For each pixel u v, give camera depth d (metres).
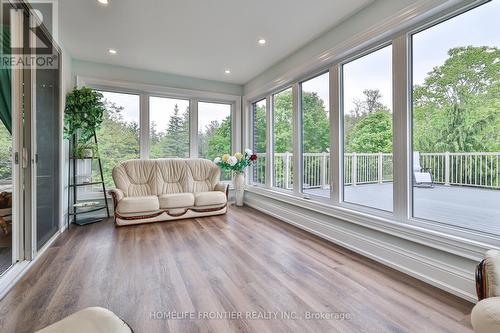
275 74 4.04
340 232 2.75
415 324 1.45
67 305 1.61
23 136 2.16
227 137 5.23
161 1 2.37
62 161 3.22
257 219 3.92
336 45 2.76
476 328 0.96
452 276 1.78
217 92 4.96
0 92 1.96
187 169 4.43
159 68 4.23
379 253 2.32
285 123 4.03
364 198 2.63
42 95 2.58
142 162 4.15
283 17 2.64
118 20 2.70
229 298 1.71
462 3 1.79
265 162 4.55
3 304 1.62
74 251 2.54
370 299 1.71
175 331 1.38
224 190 4.26
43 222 2.59
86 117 3.50
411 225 2.11
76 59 3.81
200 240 2.91
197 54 3.64
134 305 1.62
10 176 2.08
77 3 2.38
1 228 2.08
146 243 2.79
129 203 3.45
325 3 2.39
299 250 2.62
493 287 1.04
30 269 2.12
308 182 3.47
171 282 1.92
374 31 2.31
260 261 2.33
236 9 2.50
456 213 1.89
